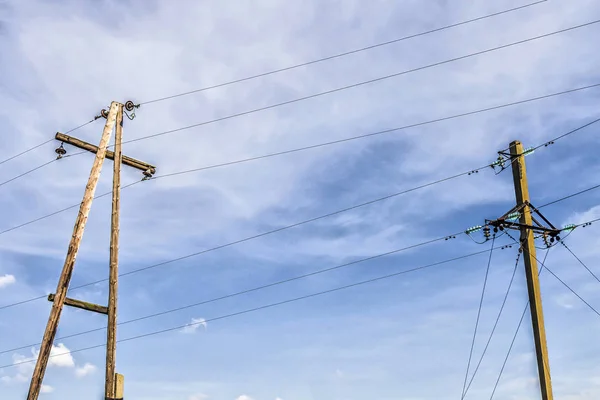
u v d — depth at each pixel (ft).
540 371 56.29
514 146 62.85
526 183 61.62
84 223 56.80
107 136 61.36
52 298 53.16
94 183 58.95
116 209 58.85
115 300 54.95
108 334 53.62
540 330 57.21
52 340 52.03
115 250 56.95
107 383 51.52
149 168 65.67
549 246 60.75
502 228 60.59
